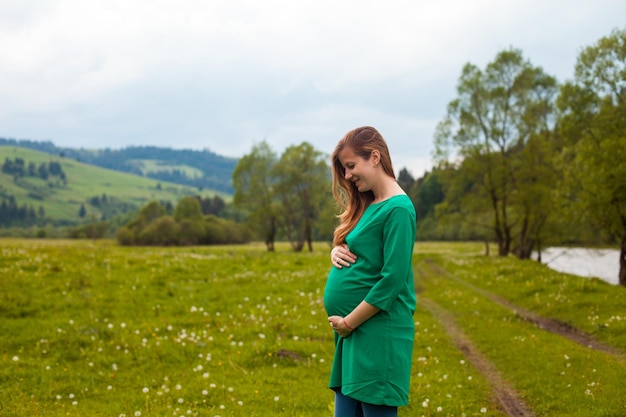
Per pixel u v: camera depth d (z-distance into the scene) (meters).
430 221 96.25
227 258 27.00
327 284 4.34
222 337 11.77
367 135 4.18
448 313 17.84
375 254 4.05
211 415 7.19
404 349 3.99
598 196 25.41
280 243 112.06
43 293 15.11
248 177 73.06
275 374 9.36
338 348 4.31
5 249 23.03
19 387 8.33
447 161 45.88
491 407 8.30
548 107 43.28
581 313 16.17
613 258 57.06
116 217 168.75
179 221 107.25
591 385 9.13
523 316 17.20
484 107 43.75
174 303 15.23
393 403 3.89
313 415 7.25
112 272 19.38
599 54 27.86
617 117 27.09
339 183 4.47
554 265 49.72
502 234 50.91
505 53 42.94
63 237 143.75
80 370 9.39
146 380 8.98
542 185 40.28
